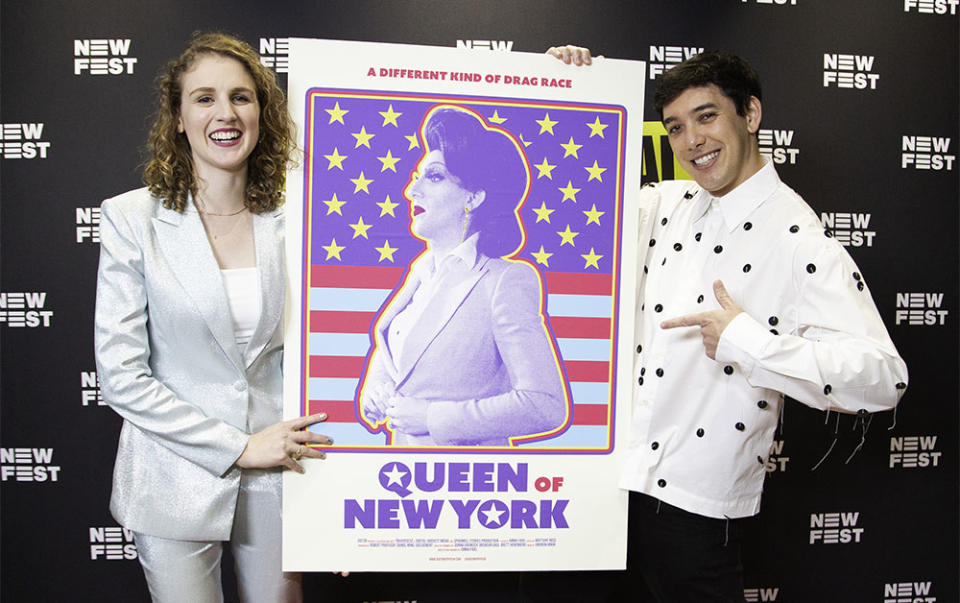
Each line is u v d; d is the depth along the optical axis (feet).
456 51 5.29
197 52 5.00
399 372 5.32
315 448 5.24
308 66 5.20
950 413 8.54
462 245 5.35
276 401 5.43
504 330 5.39
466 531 5.40
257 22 7.61
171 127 5.12
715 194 5.48
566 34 7.88
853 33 8.13
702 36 8.00
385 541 5.34
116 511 5.17
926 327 8.45
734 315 4.89
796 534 8.45
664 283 5.64
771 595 8.44
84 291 7.63
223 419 5.14
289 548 5.26
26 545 7.73
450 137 5.32
